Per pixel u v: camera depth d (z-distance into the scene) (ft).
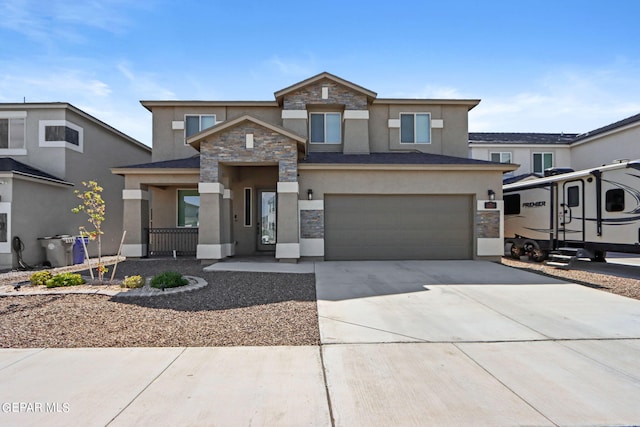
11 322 20.65
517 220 51.49
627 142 66.18
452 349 17.16
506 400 12.64
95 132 58.18
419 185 45.78
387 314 22.57
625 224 36.22
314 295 27.30
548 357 16.25
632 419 11.55
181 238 56.34
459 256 46.62
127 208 48.11
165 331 19.42
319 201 45.24
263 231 53.67
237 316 22.03
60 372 14.67
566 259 40.81
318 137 55.06
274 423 11.34
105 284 29.99
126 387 13.48
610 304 24.97
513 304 24.94
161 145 55.31
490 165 45.19
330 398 12.78
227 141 43.27
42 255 45.73
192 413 11.82
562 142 79.66
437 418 11.60
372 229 46.16
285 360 15.90
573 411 11.98
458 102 55.93
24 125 51.57
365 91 52.95
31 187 45.32
